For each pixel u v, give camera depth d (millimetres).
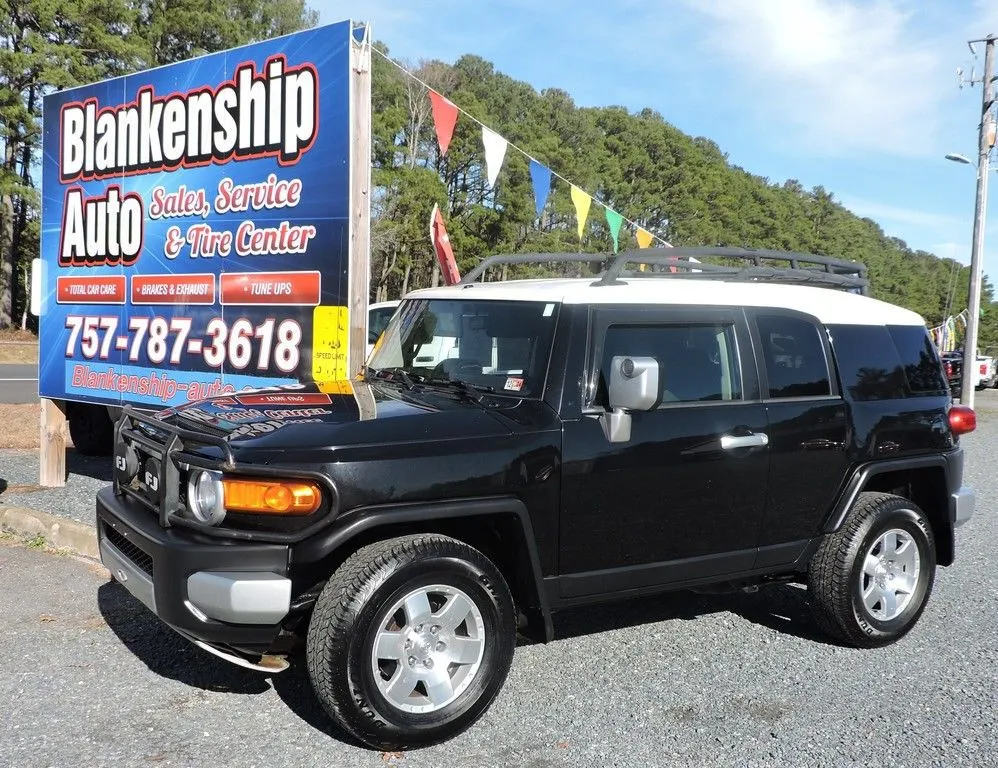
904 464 4840
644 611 5270
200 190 6730
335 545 3275
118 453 4180
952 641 4891
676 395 4160
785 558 4516
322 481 3291
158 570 3400
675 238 68875
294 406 3879
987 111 26656
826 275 5391
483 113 47031
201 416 3773
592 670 4332
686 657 4539
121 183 7344
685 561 4188
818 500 4559
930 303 126875
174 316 6980
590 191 55000
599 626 4980
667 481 4043
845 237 105312
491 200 48594
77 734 3473
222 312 6629
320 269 6039
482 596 3531
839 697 4078
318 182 6020
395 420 3594
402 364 4582
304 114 6070
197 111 6727
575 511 3828
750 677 4293
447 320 4449
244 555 3273
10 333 37594
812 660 4539
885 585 4785
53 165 7910
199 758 3320
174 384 6980
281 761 3322
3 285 39719
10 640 4398
